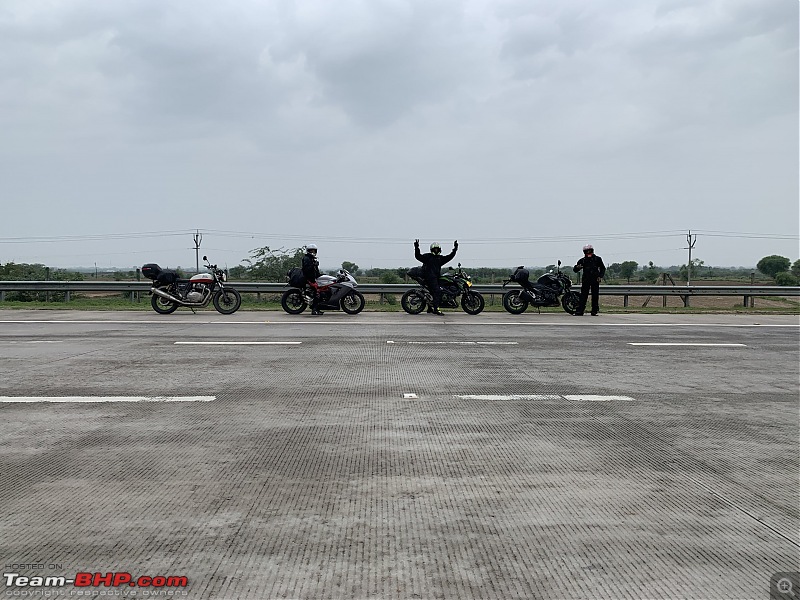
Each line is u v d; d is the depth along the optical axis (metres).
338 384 9.39
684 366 11.14
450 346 13.36
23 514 4.66
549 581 3.75
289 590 3.63
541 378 9.96
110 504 4.85
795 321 19.67
